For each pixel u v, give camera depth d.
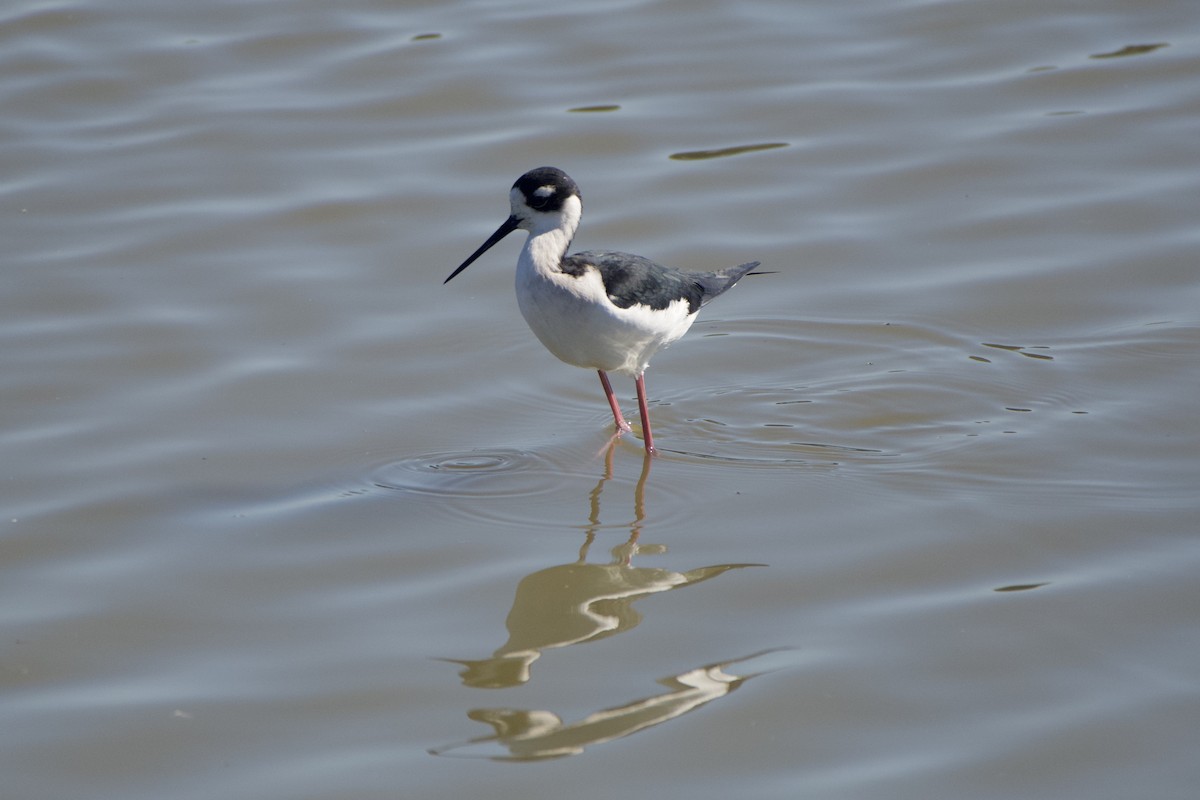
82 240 14.35
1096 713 7.80
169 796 7.32
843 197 15.16
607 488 10.62
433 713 7.97
